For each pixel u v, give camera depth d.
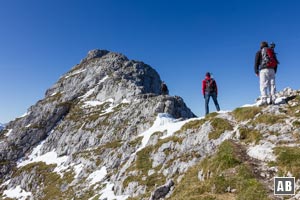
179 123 47.66
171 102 75.31
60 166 87.00
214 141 30.06
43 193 73.31
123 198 39.44
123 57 157.88
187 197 14.32
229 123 28.06
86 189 56.28
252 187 12.45
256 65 20.25
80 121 105.50
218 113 31.72
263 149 15.38
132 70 143.12
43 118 126.25
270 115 18.83
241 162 14.92
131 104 89.81
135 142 60.28
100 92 124.56
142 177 39.62
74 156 85.25
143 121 74.25
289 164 13.13
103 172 61.75
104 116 96.12
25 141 117.94
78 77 151.00
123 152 60.91
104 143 81.06
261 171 13.77
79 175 70.00
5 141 122.31
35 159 104.00
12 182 94.50
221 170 14.95
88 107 116.06
